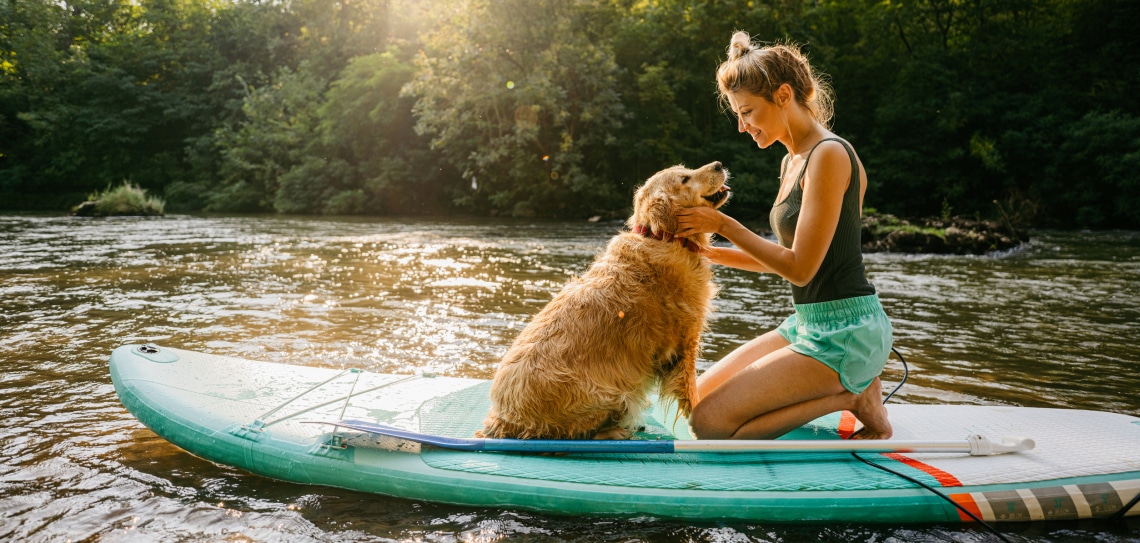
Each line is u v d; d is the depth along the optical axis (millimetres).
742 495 2611
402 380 3781
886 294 8336
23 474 2945
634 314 2914
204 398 3354
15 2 37188
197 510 2631
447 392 3631
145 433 3465
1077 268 11195
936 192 25750
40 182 34906
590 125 27188
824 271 2951
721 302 7660
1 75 36250
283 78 34438
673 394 3047
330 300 7402
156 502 2699
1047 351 5383
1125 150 23203
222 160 35156
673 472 2783
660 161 28625
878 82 29141
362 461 2834
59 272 9250
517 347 3012
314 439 2979
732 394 2977
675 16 29094
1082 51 28016
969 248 14055
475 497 2682
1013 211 24391
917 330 6184
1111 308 7375
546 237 16391
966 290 8688
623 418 3016
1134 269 11039
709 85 28828
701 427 3035
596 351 2875
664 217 3002
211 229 18094
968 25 29328
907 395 4234
